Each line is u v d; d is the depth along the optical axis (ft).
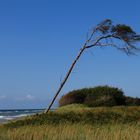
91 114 119.75
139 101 162.40
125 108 127.75
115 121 110.83
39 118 116.78
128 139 76.74
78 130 86.63
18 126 109.40
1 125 115.44
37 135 81.87
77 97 159.74
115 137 77.36
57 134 81.30
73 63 136.05
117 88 161.68
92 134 81.20
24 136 81.66
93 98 156.76
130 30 136.05
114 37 137.49
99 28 136.46
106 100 152.76
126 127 91.09
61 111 128.67
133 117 118.21
